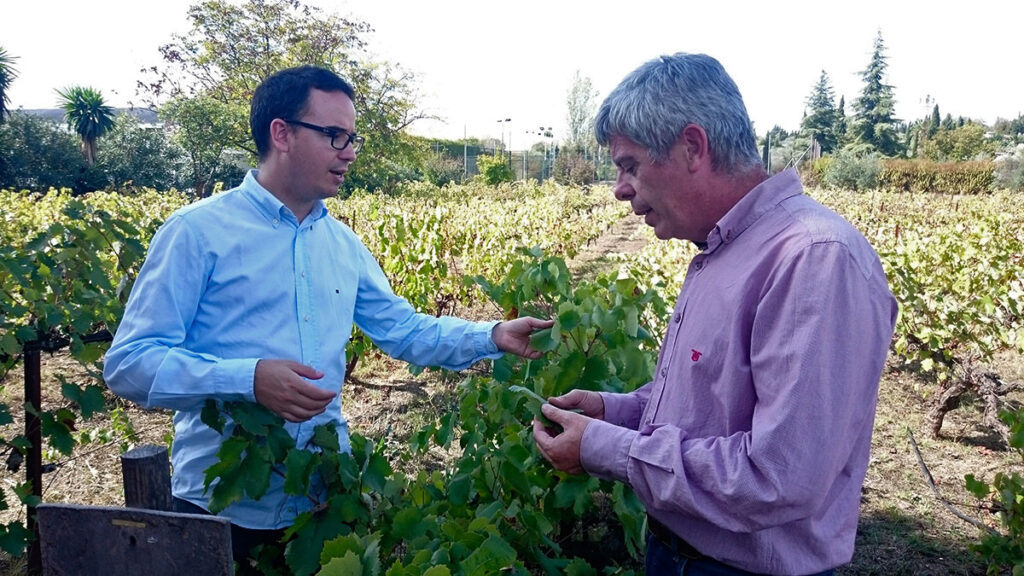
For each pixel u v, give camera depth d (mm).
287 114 1837
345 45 26094
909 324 6066
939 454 4758
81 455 4398
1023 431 3105
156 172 27859
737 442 1261
